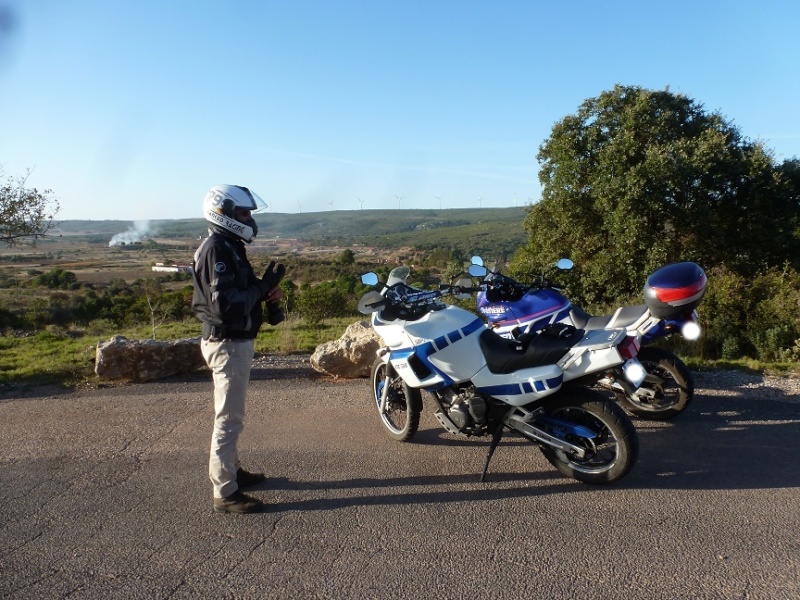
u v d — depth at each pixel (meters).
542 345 4.25
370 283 4.71
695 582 3.05
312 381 7.43
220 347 3.95
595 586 3.04
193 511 4.00
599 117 14.48
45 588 3.14
